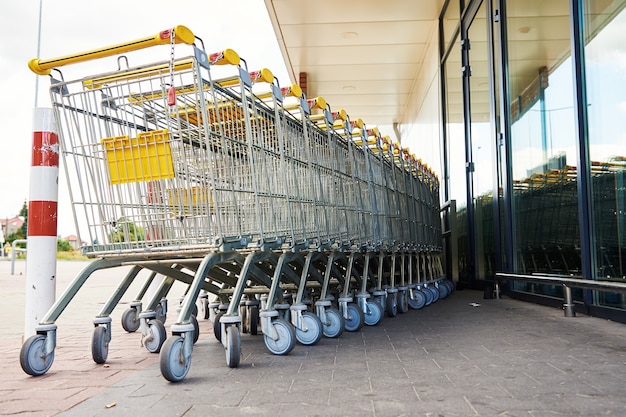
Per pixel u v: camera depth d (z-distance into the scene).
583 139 4.97
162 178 3.28
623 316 4.54
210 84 3.33
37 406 2.54
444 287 7.91
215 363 3.45
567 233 5.38
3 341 4.67
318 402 2.46
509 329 4.50
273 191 4.05
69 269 19.95
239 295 3.47
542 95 5.91
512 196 6.99
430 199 8.81
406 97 17.33
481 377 2.84
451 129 10.61
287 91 4.25
